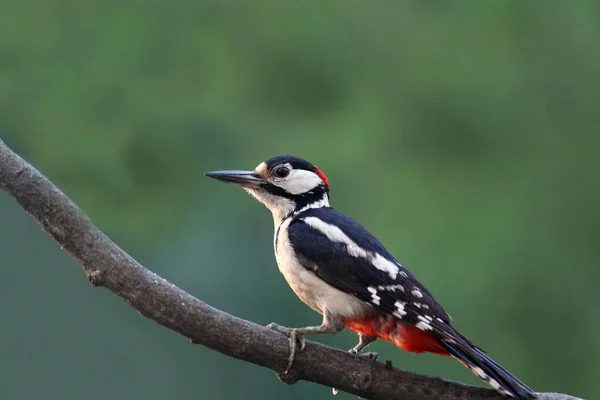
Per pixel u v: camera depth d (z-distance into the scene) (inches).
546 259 592.4
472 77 623.5
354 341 629.3
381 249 328.8
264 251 654.5
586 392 574.2
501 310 580.4
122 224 598.5
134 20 617.9
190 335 283.3
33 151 590.9
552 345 582.2
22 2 608.4
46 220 272.8
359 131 618.2
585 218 605.3
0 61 593.6
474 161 617.9
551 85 627.5
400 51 632.4
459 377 591.2
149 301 277.7
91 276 275.9
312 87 627.5
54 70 602.5
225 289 644.7
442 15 642.8
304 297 333.1
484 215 600.7
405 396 295.6
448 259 587.2
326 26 634.8
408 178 611.2
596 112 623.8
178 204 604.7
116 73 608.4
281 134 623.5
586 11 641.0
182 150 605.9
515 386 285.9
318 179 363.9
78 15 613.6
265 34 630.5
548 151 619.2
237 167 615.2
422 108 621.9
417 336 314.2
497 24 636.1
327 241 329.1
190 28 625.6
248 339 287.1
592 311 586.9
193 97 616.7
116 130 597.9
